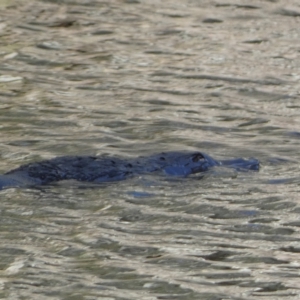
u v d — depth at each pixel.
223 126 31.50
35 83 36.94
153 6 50.16
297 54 42.44
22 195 23.34
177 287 17.81
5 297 17.27
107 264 19.05
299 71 39.72
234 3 51.22
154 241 20.56
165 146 28.66
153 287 17.84
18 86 36.41
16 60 40.28
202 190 24.30
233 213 22.58
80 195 23.59
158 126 30.98
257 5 51.06
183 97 35.47
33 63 40.03
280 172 26.19
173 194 23.94
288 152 28.47
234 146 28.98
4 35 43.81
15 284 17.94
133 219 22.08
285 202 23.34
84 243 20.34
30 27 45.41
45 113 32.31
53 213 22.30
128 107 33.56
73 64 40.06
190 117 32.50
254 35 45.50
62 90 36.03
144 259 19.45
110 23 46.75
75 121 31.28
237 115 33.03
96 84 37.12
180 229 21.42
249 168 26.42
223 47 43.25
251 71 39.47
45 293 17.48
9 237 20.64
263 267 18.97
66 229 21.27
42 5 49.28
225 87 37.03
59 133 29.67
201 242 20.53
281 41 44.62
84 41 43.66
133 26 46.44
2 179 24.12
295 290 17.70
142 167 25.69
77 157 25.86
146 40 44.09
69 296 17.36
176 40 44.28
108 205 22.97
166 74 38.78
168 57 41.44
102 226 21.52
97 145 28.34
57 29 45.38
